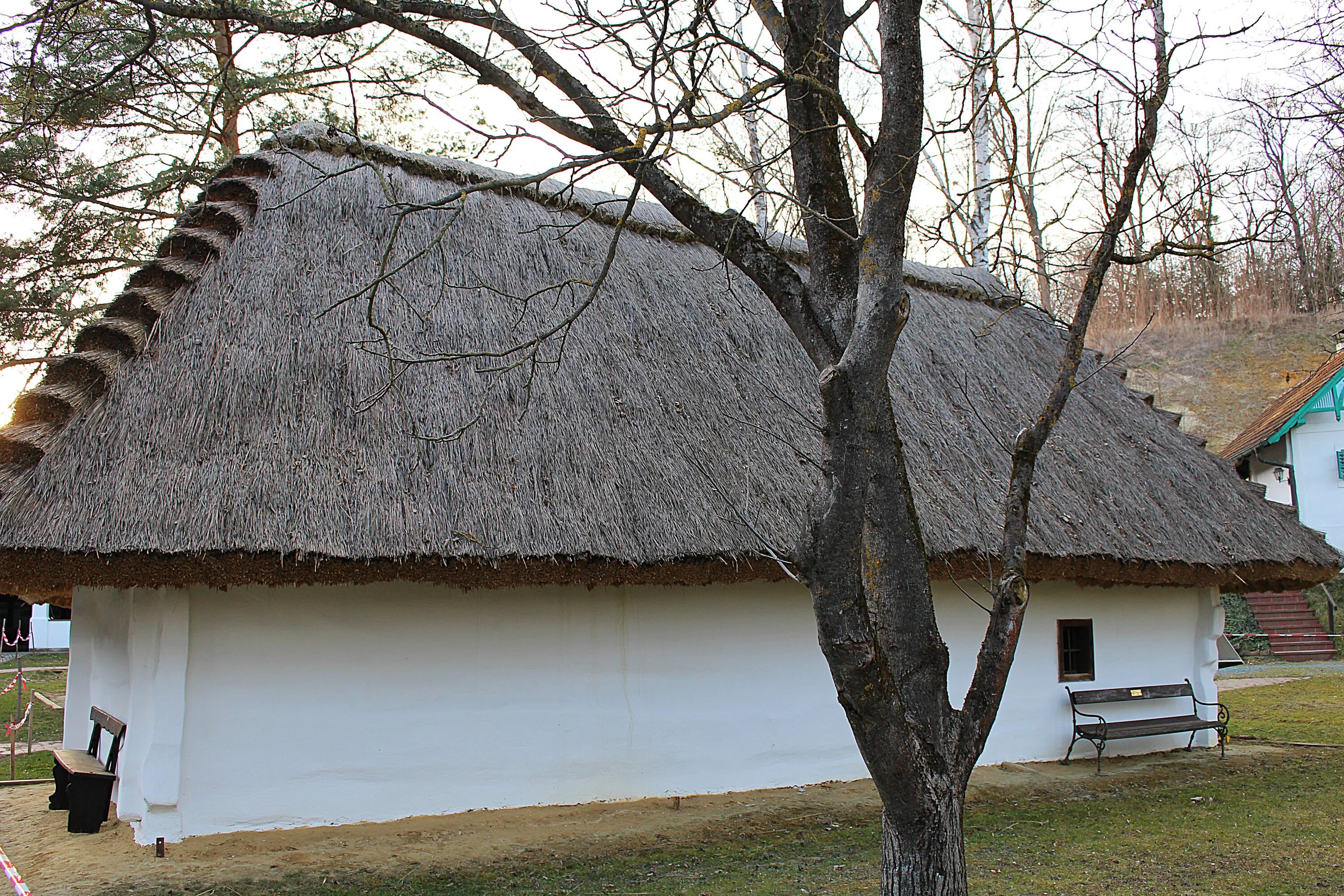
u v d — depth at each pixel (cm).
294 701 644
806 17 452
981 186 541
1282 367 3547
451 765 682
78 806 650
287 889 535
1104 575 859
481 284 595
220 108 951
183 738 612
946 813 381
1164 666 1026
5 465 551
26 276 1194
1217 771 920
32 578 525
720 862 594
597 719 729
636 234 974
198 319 660
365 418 648
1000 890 544
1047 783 846
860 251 411
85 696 862
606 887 545
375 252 776
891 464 414
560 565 628
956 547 758
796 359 905
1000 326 1173
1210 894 537
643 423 743
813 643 820
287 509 576
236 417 614
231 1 520
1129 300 4234
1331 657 2023
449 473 639
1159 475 1021
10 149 1060
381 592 676
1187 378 3647
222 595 634
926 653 399
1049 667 946
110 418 583
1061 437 997
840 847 628
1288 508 1093
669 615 764
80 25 722
